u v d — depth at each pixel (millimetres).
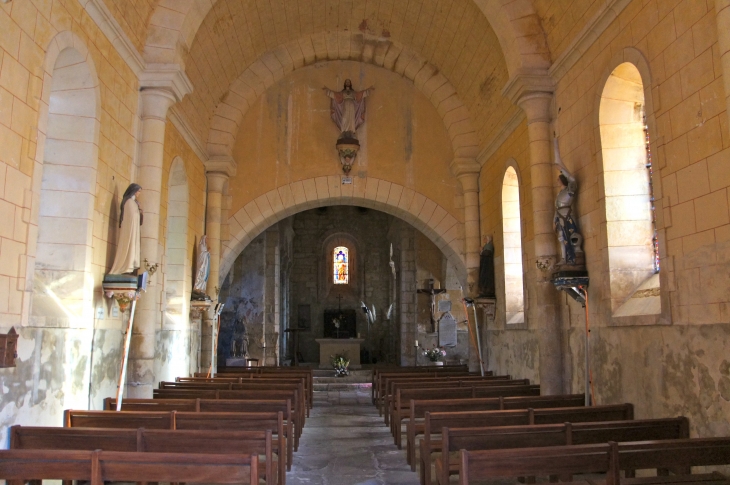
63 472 4570
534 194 10469
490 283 14211
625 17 7918
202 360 14812
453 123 15641
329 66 16328
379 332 31031
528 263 11812
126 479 4504
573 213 9367
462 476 4602
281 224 27000
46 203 7754
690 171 6492
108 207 8586
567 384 9828
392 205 15938
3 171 5926
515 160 12516
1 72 5871
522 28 10594
